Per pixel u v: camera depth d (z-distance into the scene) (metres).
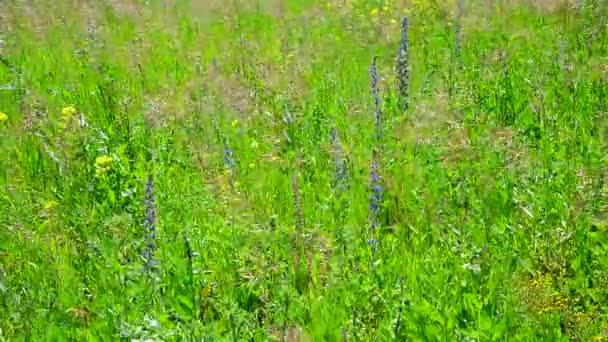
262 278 3.46
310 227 3.77
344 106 4.83
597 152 4.02
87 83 5.72
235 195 3.94
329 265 3.53
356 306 3.33
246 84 5.20
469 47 5.67
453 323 3.21
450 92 4.69
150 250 3.48
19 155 4.57
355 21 6.84
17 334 3.32
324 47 6.13
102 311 3.38
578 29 5.59
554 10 6.12
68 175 4.31
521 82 4.92
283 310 3.30
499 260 3.50
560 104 4.61
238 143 4.56
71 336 3.31
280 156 4.40
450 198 3.82
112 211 4.03
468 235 3.60
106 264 3.60
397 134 4.30
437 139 4.15
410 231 3.78
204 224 3.79
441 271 3.42
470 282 3.35
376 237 3.67
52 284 3.55
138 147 4.60
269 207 3.94
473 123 4.31
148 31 7.19
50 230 3.89
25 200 4.16
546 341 3.14
